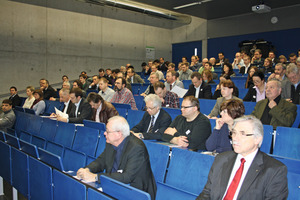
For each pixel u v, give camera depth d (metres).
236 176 1.66
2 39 9.47
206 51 13.61
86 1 9.66
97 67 12.09
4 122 5.54
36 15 10.23
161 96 4.69
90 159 3.05
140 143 2.18
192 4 10.34
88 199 1.71
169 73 5.86
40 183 2.38
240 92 5.58
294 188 1.84
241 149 1.63
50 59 10.63
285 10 11.02
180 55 14.78
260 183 1.57
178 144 3.02
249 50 11.33
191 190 2.19
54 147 3.71
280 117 3.30
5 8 9.51
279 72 5.01
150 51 14.12
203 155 2.20
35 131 4.71
